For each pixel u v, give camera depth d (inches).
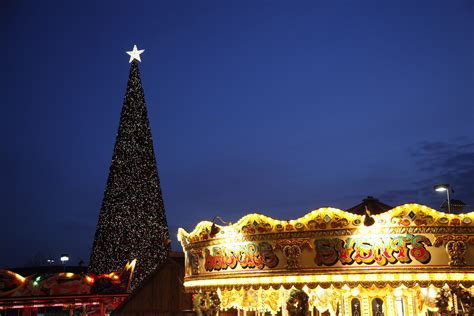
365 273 476.1
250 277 516.7
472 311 475.8
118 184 1540.4
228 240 535.8
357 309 608.1
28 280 1085.1
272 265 506.0
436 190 731.4
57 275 1125.1
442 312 496.7
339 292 611.5
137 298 975.6
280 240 502.6
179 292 953.5
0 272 1063.0
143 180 1552.7
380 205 617.6
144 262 1492.4
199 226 569.9
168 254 984.9
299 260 496.1
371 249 477.1
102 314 1197.7
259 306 678.5
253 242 516.4
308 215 493.0
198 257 578.2
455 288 481.4
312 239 492.4
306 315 498.0
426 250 471.8
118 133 1588.3
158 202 1566.2
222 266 541.6
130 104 1605.6
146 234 1515.7
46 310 1572.3
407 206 473.1
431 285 468.4
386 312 584.7
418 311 580.4
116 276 1201.4
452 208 728.3
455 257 471.5
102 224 1526.8
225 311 846.5
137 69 1644.9
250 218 517.0
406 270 470.9
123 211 1518.2
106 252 1496.1
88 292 1159.0
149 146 1592.0
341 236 484.1
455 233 472.1
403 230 474.3
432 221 472.4
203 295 569.6
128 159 1558.8
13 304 1079.6
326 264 486.6
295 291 499.5
